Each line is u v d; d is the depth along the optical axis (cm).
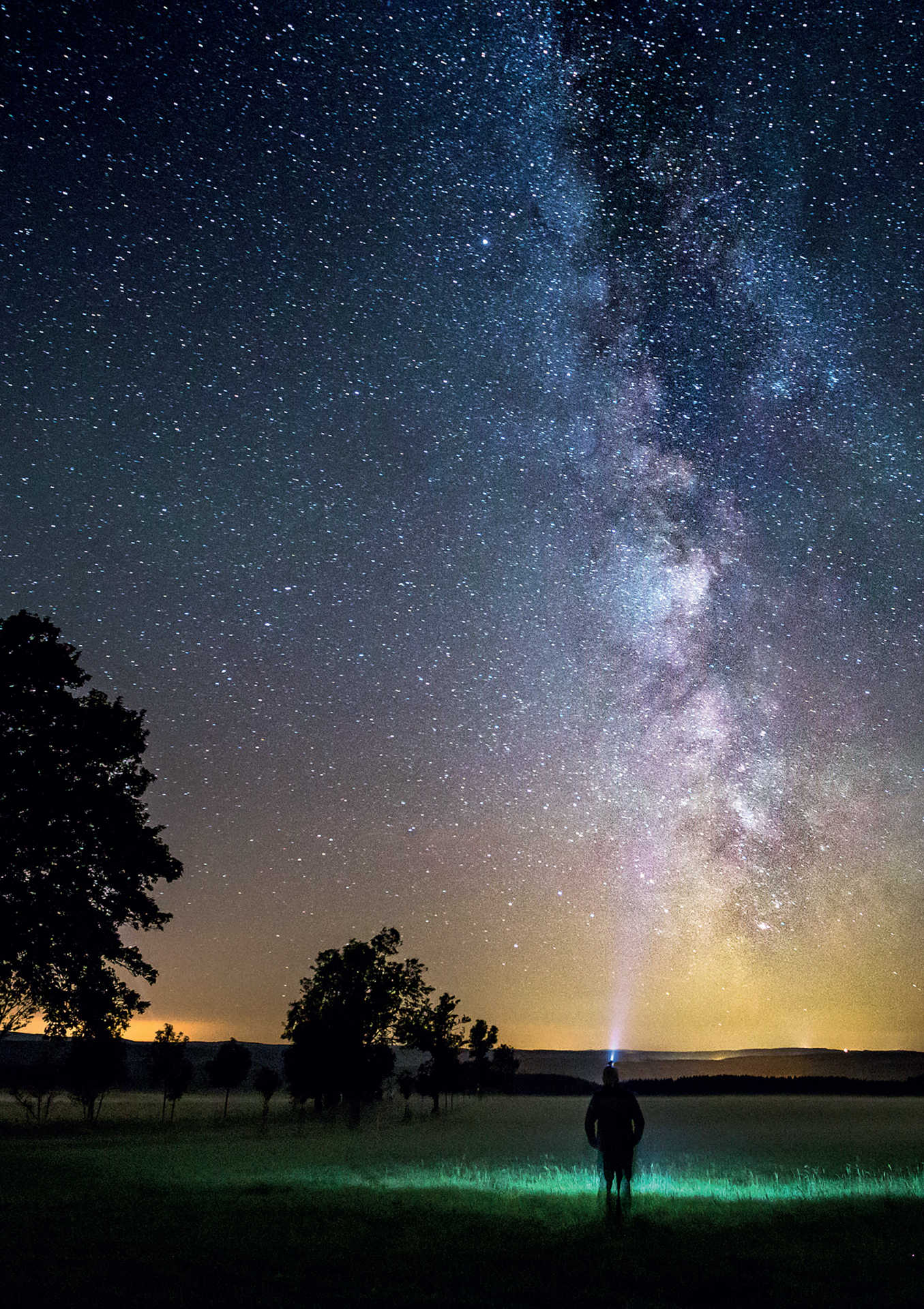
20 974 2686
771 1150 3700
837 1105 9944
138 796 2961
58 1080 6200
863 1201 1395
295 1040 5656
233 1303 731
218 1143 3931
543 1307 755
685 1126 5841
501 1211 1274
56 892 2695
